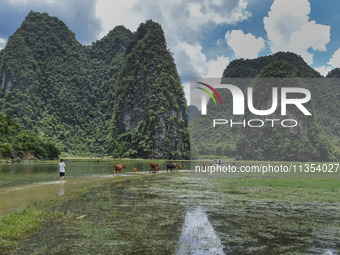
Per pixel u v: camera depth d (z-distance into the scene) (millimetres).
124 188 13367
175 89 147000
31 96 181000
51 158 97438
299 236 5535
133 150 129875
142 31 171000
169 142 131125
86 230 5809
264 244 5016
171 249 4703
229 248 4789
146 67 149250
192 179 18734
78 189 12797
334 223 6574
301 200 9922
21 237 5324
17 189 12688
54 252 4520
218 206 8672
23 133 96250
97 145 178625
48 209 8055
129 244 4949
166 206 8625
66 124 186250
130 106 149125
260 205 8875
